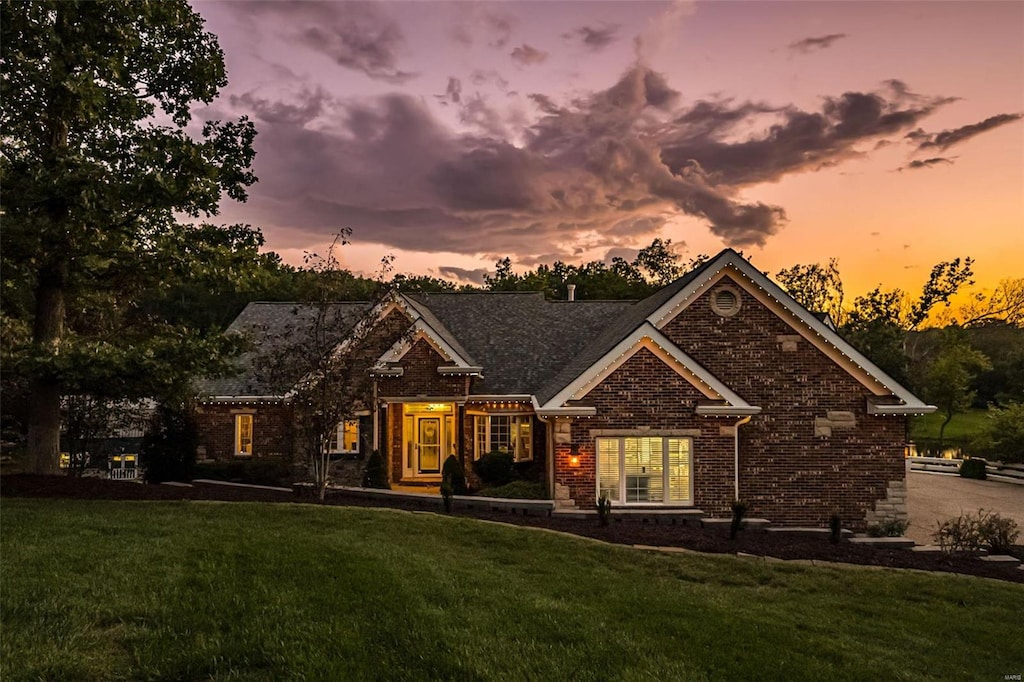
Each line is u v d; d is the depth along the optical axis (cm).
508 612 758
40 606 673
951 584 1062
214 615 682
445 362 2139
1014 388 5112
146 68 1473
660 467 1702
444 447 2430
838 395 1792
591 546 1123
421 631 669
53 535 962
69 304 1625
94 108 1314
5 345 1315
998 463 3103
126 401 2194
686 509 1652
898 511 1764
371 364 2133
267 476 2166
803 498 1772
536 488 1795
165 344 1365
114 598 709
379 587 791
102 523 1048
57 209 1317
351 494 1617
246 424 2394
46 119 1405
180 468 2128
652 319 1819
